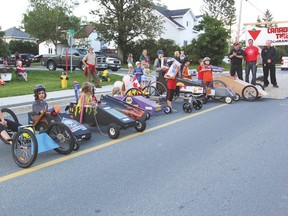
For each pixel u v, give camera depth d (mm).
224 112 10406
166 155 6137
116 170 5371
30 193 4527
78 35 53719
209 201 4242
